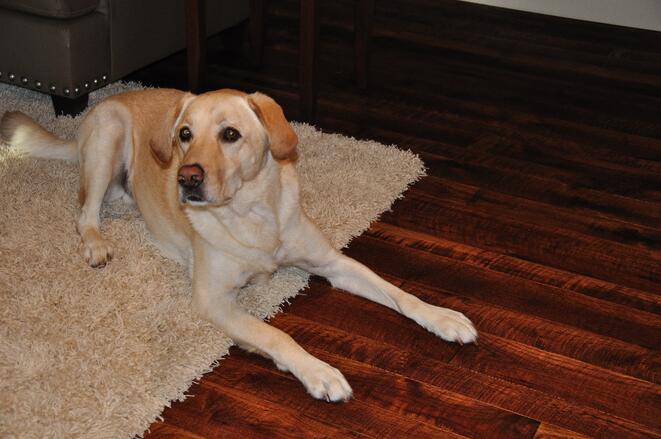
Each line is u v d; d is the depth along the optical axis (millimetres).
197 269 2219
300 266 2344
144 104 2488
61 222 2486
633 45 3789
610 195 2746
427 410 2086
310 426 2047
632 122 3133
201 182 2049
